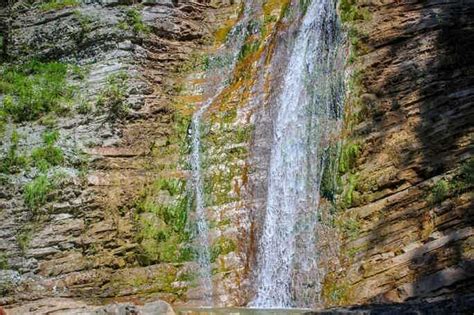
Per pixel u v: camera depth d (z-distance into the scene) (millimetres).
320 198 13664
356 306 11164
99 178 14719
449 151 12883
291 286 13078
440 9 14805
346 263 12562
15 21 18391
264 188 14734
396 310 9828
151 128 16266
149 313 10211
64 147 15086
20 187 14273
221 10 20188
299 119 15148
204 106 17078
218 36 19375
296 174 14453
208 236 14336
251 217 14461
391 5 15516
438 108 13516
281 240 13805
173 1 19109
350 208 13141
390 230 12500
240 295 13523
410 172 12969
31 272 13250
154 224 14500
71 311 11914
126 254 13922
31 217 13844
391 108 13938
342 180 13508
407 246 12195
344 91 14656
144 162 15648
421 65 14148
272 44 17578
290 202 14180
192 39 19109
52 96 16422
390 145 13477
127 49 17312
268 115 15938
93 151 15188
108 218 14156
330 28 15953
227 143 15672
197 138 15961
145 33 17891
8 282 13031
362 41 15180
